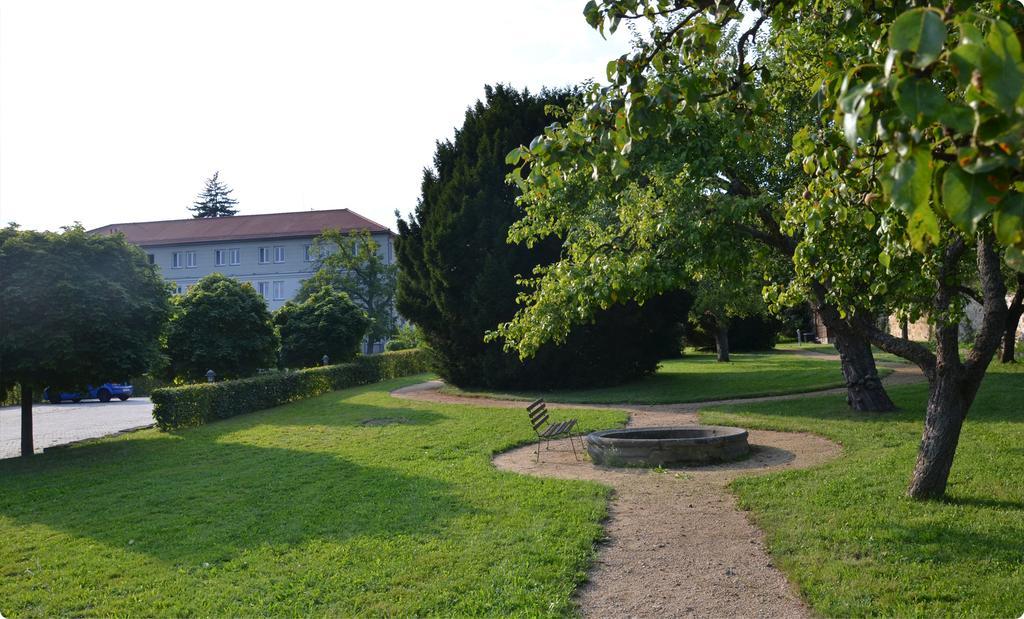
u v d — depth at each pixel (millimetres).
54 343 13414
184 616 5629
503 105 25578
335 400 23656
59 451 15422
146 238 61281
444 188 25828
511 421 16531
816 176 5426
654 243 9414
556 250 23297
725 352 35281
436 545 7027
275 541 7484
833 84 2988
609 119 4586
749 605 5449
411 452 12711
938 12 1845
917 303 7992
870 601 5277
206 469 12117
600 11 4773
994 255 7750
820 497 8141
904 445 11273
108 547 7648
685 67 5043
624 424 15797
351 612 5508
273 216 62812
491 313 23656
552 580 5953
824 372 24859
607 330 23625
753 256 10312
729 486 9148
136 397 38969
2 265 13508
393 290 51094
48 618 5699
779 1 5188
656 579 6051
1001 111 1717
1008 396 15859
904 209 1902
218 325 25953
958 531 6641
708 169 8695
